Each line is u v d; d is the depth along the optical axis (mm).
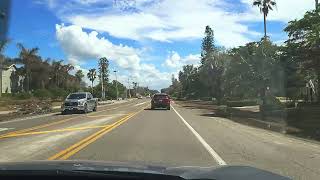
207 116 39625
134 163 5004
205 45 100688
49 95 93500
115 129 24531
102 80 136125
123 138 19766
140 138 19844
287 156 14852
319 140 21672
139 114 41469
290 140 20719
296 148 17281
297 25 42031
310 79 46844
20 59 101500
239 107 58125
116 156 14273
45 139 19344
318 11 41375
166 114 41875
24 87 103188
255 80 51938
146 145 17266
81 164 4840
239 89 59844
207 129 25297
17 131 23828
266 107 44656
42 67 103375
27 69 101062
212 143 18250
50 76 117000
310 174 11430
